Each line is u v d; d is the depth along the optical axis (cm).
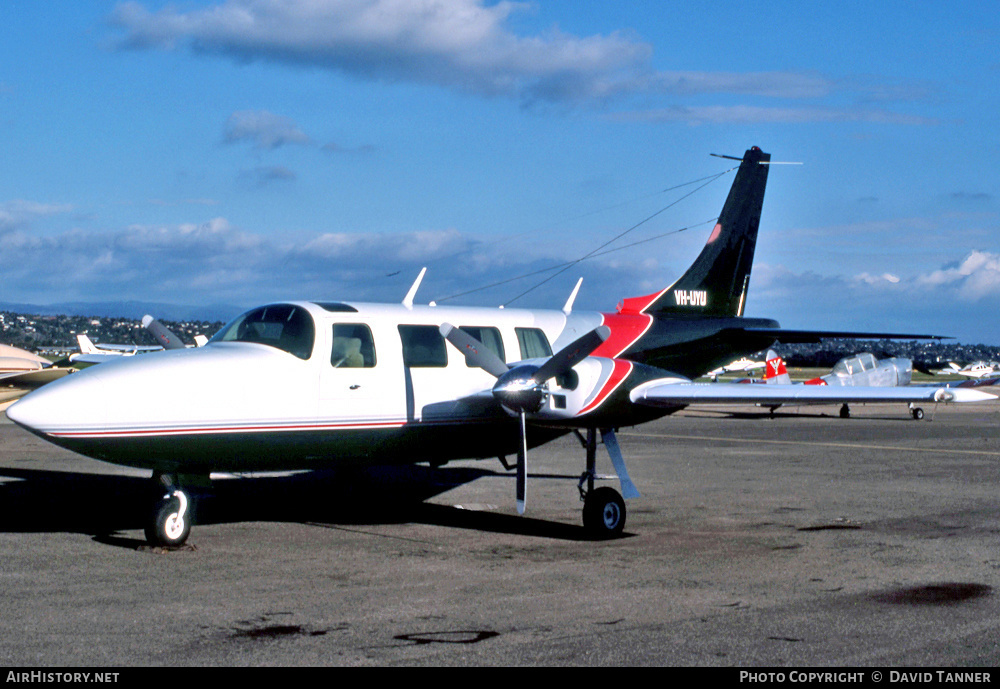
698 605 715
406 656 582
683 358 1420
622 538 1001
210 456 946
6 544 933
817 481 1490
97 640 608
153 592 739
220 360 959
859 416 3506
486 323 1200
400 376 1076
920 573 833
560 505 1232
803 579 805
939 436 2464
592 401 988
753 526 1078
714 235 1534
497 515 1150
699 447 2100
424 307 1171
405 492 1352
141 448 891
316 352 1016
